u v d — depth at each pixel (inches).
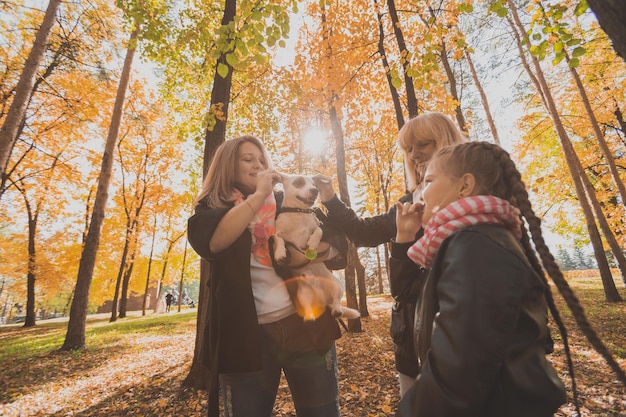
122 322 671.8
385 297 786.2
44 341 435.2
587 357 205.0
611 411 134.3
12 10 403.2
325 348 66.7
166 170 737.6
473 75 482.3
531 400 29.0
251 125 341.1
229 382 62.4
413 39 315.6
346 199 384.8
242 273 63.9
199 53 281.9
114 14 413.7
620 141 527.5
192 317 693.3
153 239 872.9
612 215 547.8
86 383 235.5
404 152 78.5
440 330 30.5
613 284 422.3
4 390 222.8
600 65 462.6
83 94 470.6
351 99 357.4
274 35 124.0
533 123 552.1
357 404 170.1
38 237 706.2
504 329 28.5
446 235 38.4
